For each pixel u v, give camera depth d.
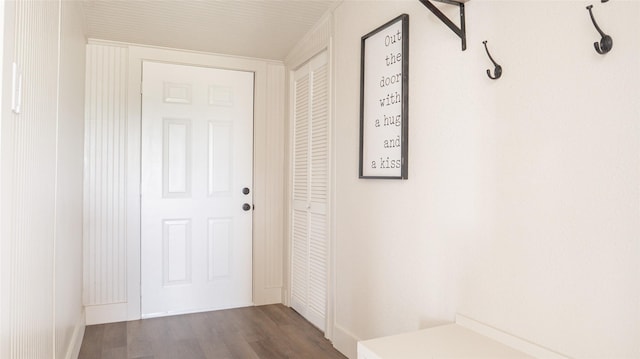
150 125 3.07
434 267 1.68
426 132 1.74
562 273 1.18
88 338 2.62
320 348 2.47
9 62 0.89
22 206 1.05
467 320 1.49
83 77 2.78
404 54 1.85
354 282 2.30
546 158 1.23
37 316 1.27
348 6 2.38
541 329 1.23
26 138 1.09
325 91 2.72
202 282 3.20
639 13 1.00
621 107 1.04
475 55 1.49
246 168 3.36
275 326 2.84
